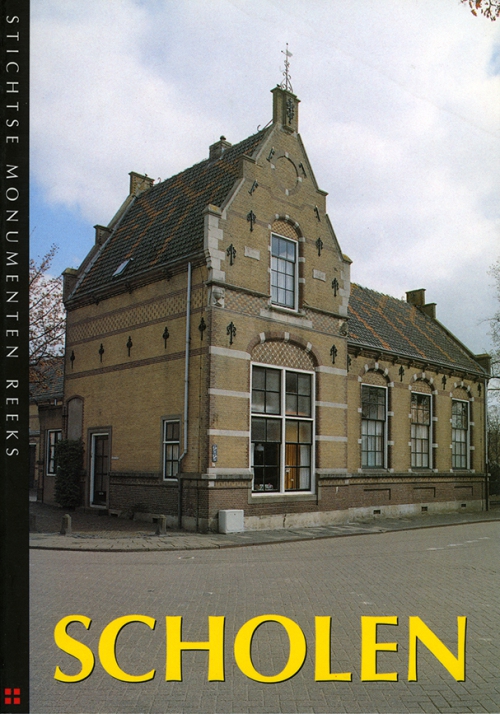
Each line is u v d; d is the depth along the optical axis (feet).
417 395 77.92
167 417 52.80
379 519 67.41
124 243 65.26
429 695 15.81
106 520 54.75
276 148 56.65
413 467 75.87
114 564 33.96
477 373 87.56
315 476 57.00
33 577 29.45
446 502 80.18
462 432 86.63
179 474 50.34
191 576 30.78
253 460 52.21
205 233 50.11
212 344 49.19
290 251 57.67
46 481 73.61
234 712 14.55
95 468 62.54
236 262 51.75
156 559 36.27
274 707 14.88
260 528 51.29
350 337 66.44
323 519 57.36
